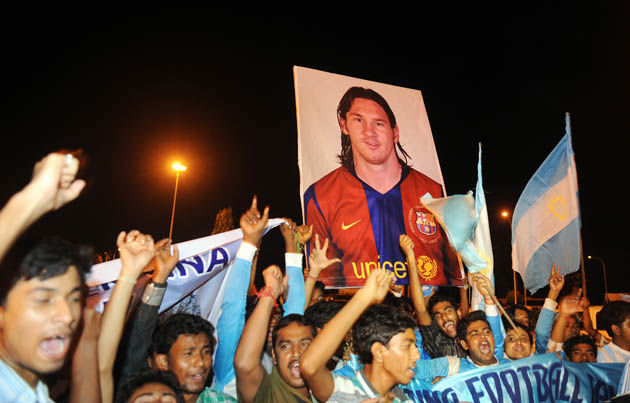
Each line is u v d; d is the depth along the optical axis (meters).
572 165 5.12
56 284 1.60
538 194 5.33
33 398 1.64
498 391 3.69
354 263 5.26
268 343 3.49
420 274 5.52
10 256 1.58
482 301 4.60
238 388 2.69
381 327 2.43
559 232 5.06
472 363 3.96
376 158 5.80
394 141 6.00
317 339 2.25
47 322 1.57
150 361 2.96
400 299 5.23
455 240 4.50
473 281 4.51
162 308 3.60
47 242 1.64
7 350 1.58
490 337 3.87
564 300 4.55
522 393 3.75
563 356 4.28
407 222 5.68
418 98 6.42
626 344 4.43
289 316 2.89
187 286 3.70
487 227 4.56
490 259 4.50
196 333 2.81
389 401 2.60
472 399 3.64
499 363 3.95
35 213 1.50
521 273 5.31
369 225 5.47
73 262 1.66
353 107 5.88
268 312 2.66
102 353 2.03
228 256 3.90
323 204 5.33
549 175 5.29
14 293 1.56
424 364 3.80
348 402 2.38
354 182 5.58
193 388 2.75
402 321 2.44
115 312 2.07
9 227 1.45
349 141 5.73
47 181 1.51
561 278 4.74
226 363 2.99
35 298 1.57
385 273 2.39
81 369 1.91
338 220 5.35
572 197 5.03
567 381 3.91
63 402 2.40
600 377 4.00
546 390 3.84
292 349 2.77
